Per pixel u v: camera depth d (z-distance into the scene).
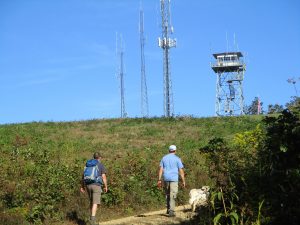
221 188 8.82
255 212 8.12
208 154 9.43
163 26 47.38
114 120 42.81
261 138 9.02
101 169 14.17
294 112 7.86
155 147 31.00
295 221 7.71
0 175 18.52
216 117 43.09
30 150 25.97
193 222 11.07
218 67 59.19
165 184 15.09
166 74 46.66
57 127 38.94
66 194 17.00
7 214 14.24
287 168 7.82
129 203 18.16
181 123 40.97
